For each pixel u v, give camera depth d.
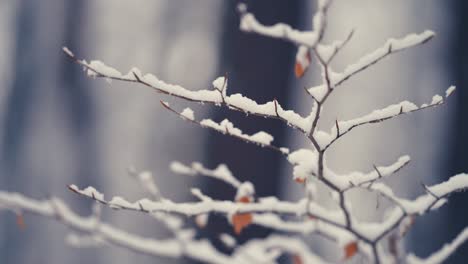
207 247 3.29
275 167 4.52
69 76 8.66
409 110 1.87
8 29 9.12
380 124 9.74
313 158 2.00
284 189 4.69
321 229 2.92
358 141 11.27
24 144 8.85
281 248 3.32
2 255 8.59
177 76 5.92
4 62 9.29
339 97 11.35
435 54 6.93
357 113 11.27
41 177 8.86
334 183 2.01
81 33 8.54
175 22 7.77
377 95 10.97
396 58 8.91
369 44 10.83
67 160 8.98
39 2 8.62
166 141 7.89
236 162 4.53
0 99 9.15
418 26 9.22
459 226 5.20
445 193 2.11
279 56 4.53
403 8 10.05
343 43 1.80
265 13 4.49
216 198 4.56
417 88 8.12
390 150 10.23
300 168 1.98
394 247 2.73
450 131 5.61
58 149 8.89
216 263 3.20
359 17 11.11
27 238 8.49
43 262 8.38
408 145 8.45
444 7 6.00
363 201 5.96
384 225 2.34
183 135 7.30
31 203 3.06
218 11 4.74
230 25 4.59
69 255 8.42
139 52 8.52
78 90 8.80
